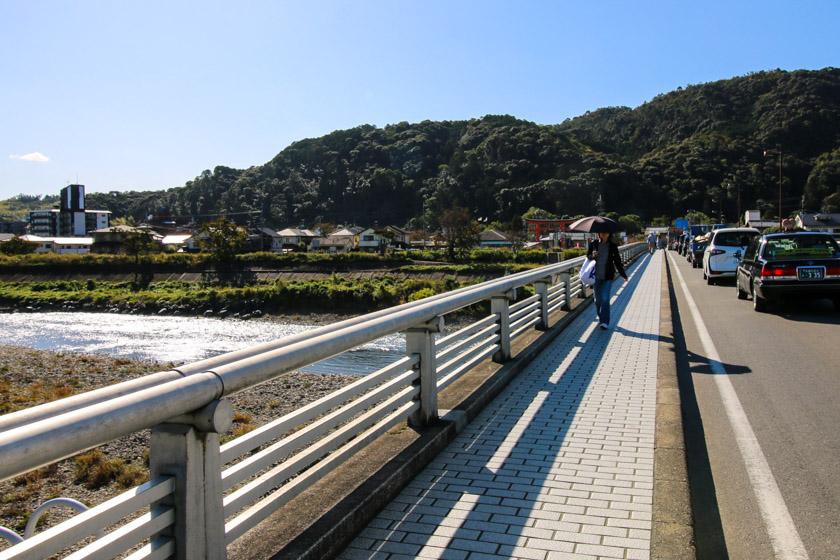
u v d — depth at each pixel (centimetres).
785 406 591
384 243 10812
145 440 887
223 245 8294
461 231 8075
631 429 509
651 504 364
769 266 1210
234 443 262
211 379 231
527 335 903
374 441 439
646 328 1034
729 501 392
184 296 5878
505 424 525
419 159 18000
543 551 310
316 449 330
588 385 657
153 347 3488
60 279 8194
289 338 310
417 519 346
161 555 220
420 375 475
